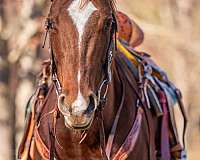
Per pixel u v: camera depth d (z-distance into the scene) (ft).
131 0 107.34
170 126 30.83
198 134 157.69
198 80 139.23
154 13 113.70
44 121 26.89
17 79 69.82
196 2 129.39
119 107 26.27
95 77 23.02
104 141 25.30
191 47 120.06
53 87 26.96
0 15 66.49
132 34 33.35
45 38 24.70
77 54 22.75
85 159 26.07
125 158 25.96
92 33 22.89
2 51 66.49
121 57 28.68
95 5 23.20
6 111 67.77
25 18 62.85
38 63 69.62
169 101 30.76
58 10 23.24
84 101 22.22
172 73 133.90
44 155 26.63
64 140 25.75
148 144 27.63
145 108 27.76
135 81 28.55
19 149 28.78
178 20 121.29
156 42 127.54
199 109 158.30
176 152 31.04
